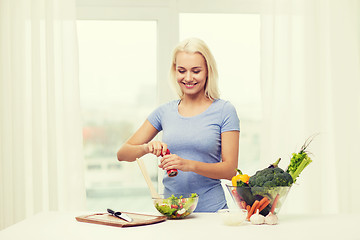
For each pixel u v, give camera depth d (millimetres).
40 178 3168
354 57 3277
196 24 3354
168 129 2121
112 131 3375
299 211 3246
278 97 3244
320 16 3273
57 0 3176
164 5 3330
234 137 2041
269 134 3205
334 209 3275
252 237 1363
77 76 3180
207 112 2072
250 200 1576
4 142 3176
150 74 3371
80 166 3195
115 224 1539
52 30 3150
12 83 3172
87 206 3361
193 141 2037
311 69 3244
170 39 3332
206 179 2031
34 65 3152
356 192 3262
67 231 1471
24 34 3184
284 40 3240
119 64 3363
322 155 3262
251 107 3377
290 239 1338
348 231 1442
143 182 3369
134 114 3377
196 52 2027
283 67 3240
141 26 3352
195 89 2053
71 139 3189
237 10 3350
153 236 1381
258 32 3375
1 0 3166
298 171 1640
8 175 3184
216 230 1461
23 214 3191
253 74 3379
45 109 3199
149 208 3371
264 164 3207
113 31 3350
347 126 3266
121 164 3371
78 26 3338
